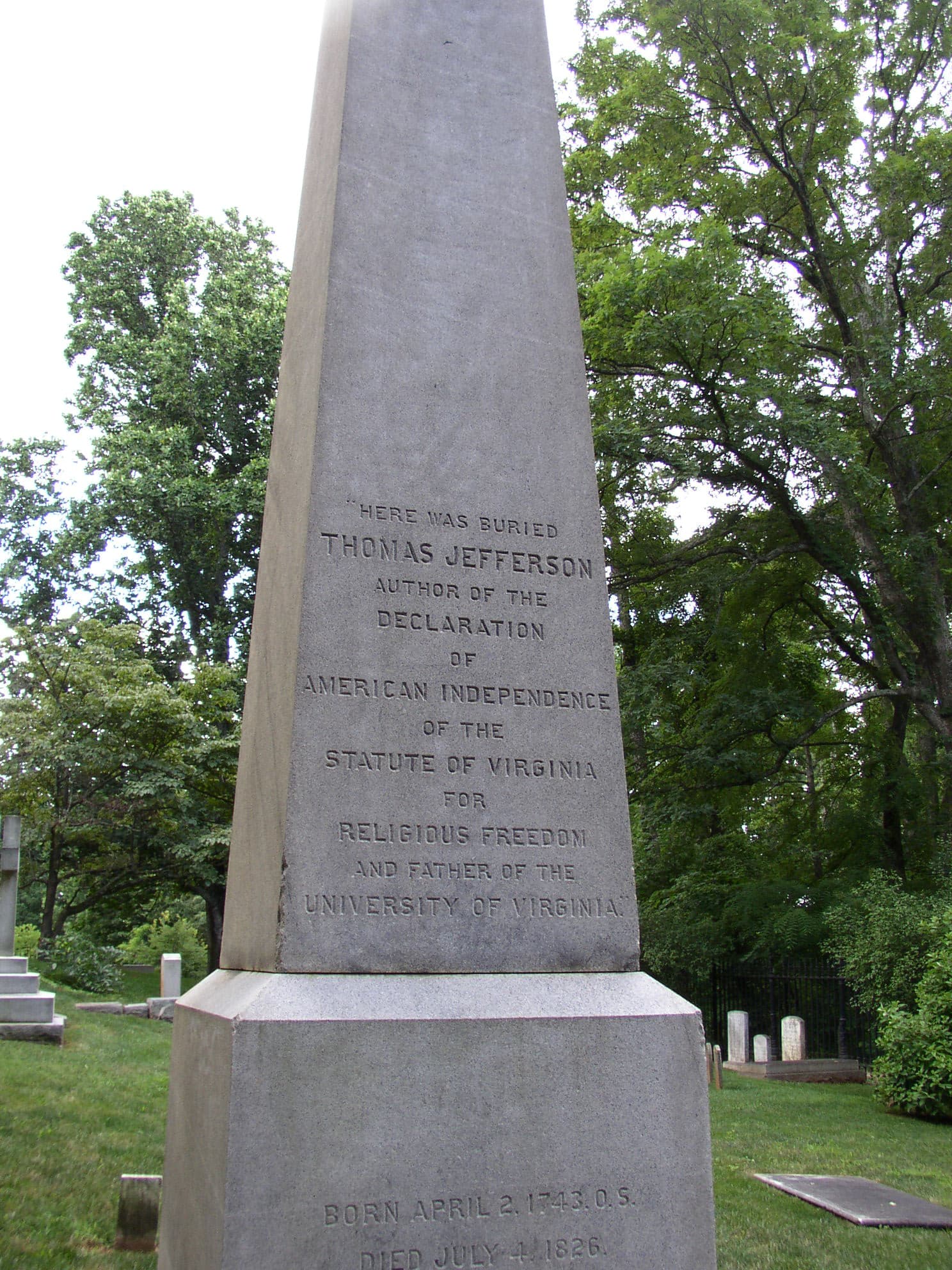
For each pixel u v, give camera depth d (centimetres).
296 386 543
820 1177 939
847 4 2298
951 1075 1364
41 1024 1332
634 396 2042
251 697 535
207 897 2853
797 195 2188
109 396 3588
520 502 529
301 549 486
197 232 3550
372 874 460
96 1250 616
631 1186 454
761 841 2592
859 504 2195
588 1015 466
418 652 491
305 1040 421
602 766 511
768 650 2339
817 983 2103
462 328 540
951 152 2080
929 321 2209
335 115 557
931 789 2506
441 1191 427
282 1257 401
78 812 2527
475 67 582
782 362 2097
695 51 2050
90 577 3591
